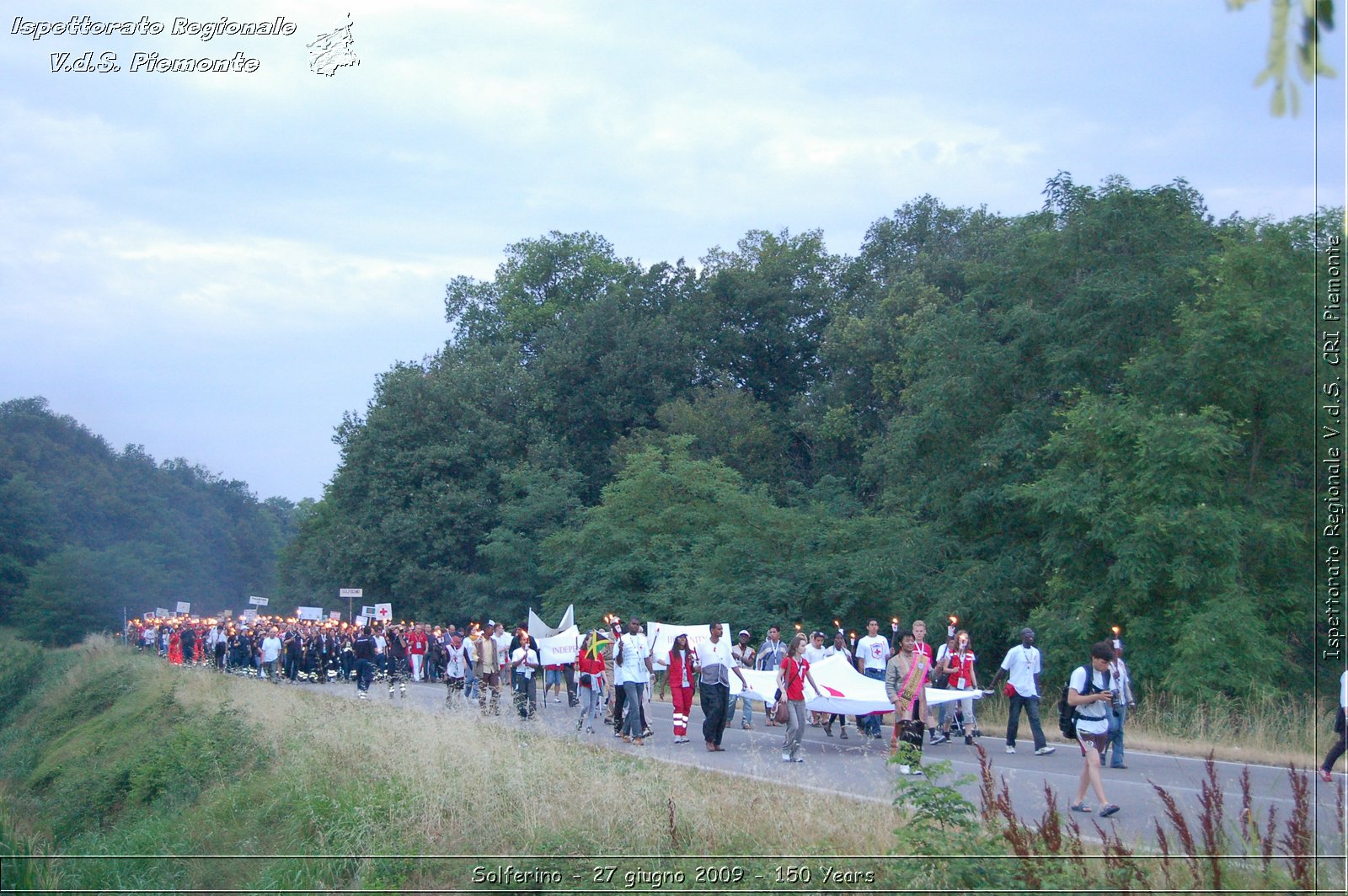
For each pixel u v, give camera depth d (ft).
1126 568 78.43
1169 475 79.46
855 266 198.49
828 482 146.00
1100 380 96.02
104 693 117.29
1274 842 25.48
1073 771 47.88
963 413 103.81
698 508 138.10
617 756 46.80
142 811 59.62
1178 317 86.33
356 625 131.44
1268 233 82.99
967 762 51.21
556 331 197.26
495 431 178.09
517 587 158.51
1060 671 82.23
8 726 131.44
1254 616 74.90
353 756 51.57
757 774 42.06
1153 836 31.07
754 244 206.59
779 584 109.91
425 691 109.09
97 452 339.98
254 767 58.59
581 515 147.74
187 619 173.06
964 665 60.75
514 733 51.44
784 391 195.52
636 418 182.91
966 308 108.78
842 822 32.01
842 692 56.75
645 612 127.75
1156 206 96.12
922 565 103.76
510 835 36.65
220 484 424.87
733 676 64.64
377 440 175.42
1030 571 94.58
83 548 264.52
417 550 166.91
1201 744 56.29
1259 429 85.20
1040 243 101.19
